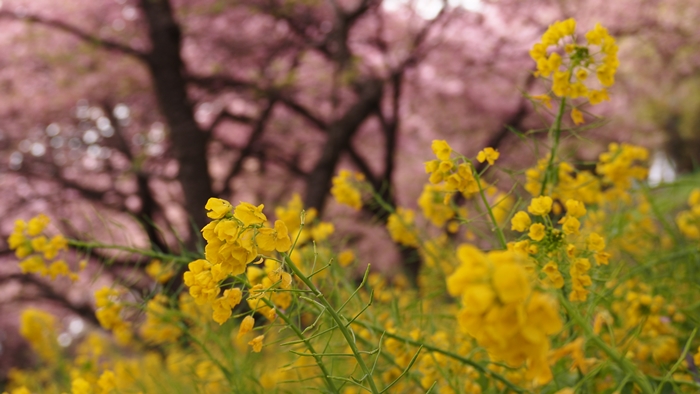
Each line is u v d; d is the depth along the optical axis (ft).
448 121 44.21
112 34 38.17
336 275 6.46
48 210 41.98
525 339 2.31
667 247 8.77
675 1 35.53
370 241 29.60
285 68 41.91
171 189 44.39
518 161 37.81
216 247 3.38
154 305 6.61
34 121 41.16
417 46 39.17
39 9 37.88
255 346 3.68
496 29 39.86
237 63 41.65
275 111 44.45
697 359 4.07
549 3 37.78
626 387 4.24
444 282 7.43
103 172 43.68
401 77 40.09
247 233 3.32
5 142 41.47
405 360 5.19
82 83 38.91
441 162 4.69
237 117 42.55
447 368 5.02
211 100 42.16
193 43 40.47
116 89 39.34
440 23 39.55
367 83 38.42
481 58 40.75
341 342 5.96
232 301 3.56
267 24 40.42
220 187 45.55
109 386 5.65
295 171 44.78
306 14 39.42
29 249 6.77
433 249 8.44
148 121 42.88
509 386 4.45
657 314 5.15
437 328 6.79
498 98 42.32
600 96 5.21
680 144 40.93
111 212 42.70
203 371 6.82
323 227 8.29
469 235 7.75
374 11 40.29
